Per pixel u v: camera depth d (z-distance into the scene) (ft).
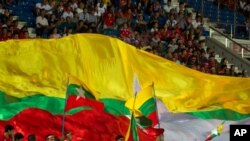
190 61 95.61
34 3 92.84
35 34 88.38
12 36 79.51
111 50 75.66
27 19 90.43
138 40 92.68
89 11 92.32
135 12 100.83
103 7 94.84
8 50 69.87
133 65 75.77
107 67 73.92
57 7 88.79
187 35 102.78
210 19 120.37
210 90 76.84
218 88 77.36
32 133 56.75
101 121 60.59
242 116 73.87
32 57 70.33
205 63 97.14
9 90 65.31
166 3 109.50
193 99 74.95
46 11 87.81
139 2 103.30
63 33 86.63
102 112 61.36
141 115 49.19
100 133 59.31
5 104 63.52
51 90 67.05
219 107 74.13
